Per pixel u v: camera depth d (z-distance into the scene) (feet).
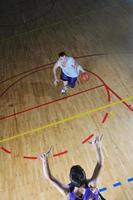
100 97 23.82
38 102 24.95
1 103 25.88
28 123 23.13
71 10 39.70
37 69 29.12
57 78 27.07
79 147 20.06
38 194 17.65
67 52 30.58
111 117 21.80
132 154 18.67
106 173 17.80
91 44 31.04
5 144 21.71
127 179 17.20
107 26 33.73
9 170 19.66
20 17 41.81
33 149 20.77
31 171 19.21
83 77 25.76
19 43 34.99
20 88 27.12
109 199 16.31
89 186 11.30
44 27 37.24
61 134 21.43
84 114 22.62
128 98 23.11
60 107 23.88
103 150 19.34
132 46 29.30
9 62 31.53
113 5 38.11
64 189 11.03
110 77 25.73
